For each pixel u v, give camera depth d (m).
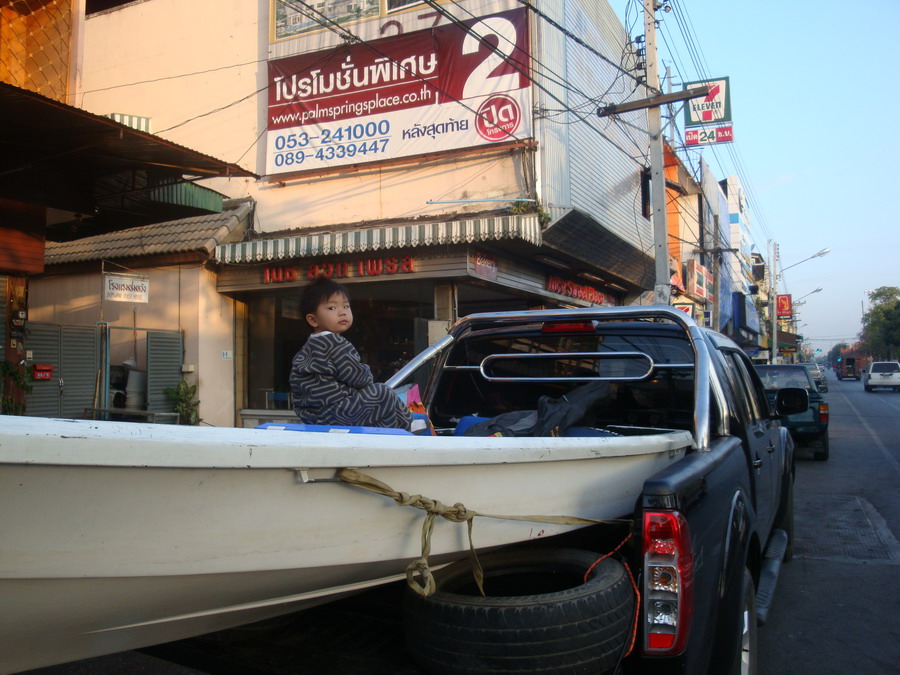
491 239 10.56
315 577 1.73
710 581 2.33
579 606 1.91
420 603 2.01
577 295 16.11
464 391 4.07
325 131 13.05
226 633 2.36
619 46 16.77
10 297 8.77
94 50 15.35
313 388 2.58
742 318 36.25
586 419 3.63
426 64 12.37
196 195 11.13
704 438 2.85
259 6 13.82
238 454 1.42
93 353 10.98
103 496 1.34
